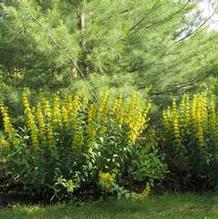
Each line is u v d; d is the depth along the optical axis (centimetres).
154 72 495
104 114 348
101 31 435
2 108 352
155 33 491
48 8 431
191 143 370
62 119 342
